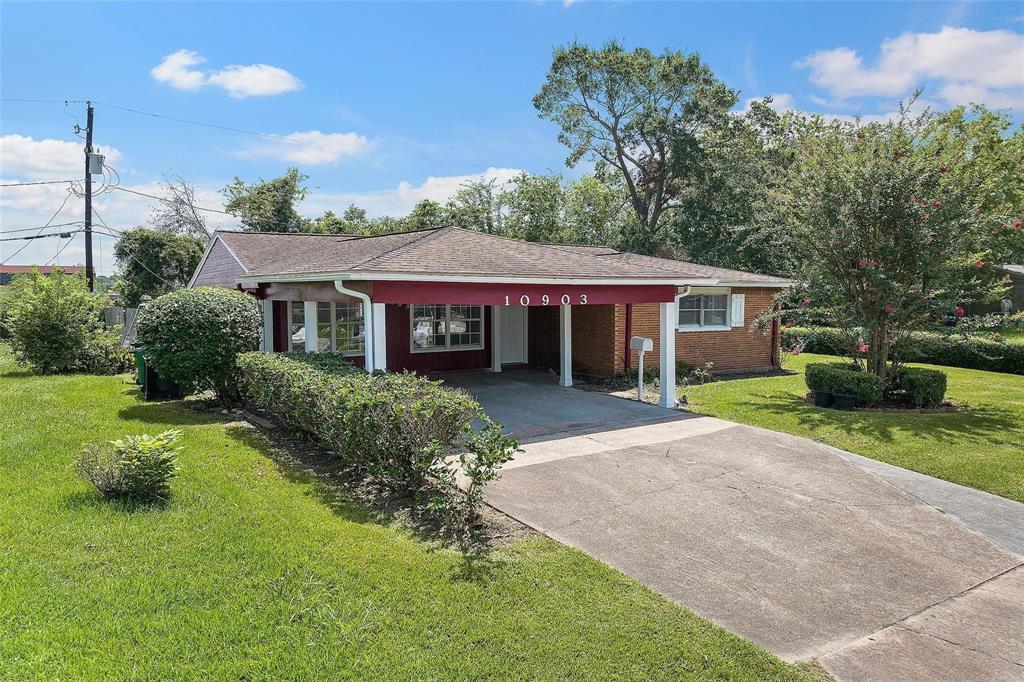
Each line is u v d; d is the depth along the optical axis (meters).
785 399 11.81
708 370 15.11
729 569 4.69
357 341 14.98
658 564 4.73
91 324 14.95
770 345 16.98
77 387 11.75
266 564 4.37
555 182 36.06
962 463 7.44
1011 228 10.74
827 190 11.03
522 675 3.22
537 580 4.31
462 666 3.27
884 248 10.47
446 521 5.36
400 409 5.70
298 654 3.32
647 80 31.25
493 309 15.66
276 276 10.35
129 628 3.51
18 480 6.02
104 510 5.27
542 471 6.96
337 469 6.77
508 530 5.25
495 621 3.74
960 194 10.27
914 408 10.76
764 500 6.19
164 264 29.25
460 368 15.73
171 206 35.22
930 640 3.80
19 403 9.90
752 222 26.62
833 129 11.92
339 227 37.25
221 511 5.39
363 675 3.17
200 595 3.91
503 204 36.25
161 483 5.64
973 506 6.17
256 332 10.40
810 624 3.95
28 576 4.06
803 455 7.73
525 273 9.42
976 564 4.90
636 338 11.59
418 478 5.71
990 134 16.81
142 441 5.68
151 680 3.06
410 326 15.05
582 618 3.82
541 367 16.22
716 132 31.44
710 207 29.89
